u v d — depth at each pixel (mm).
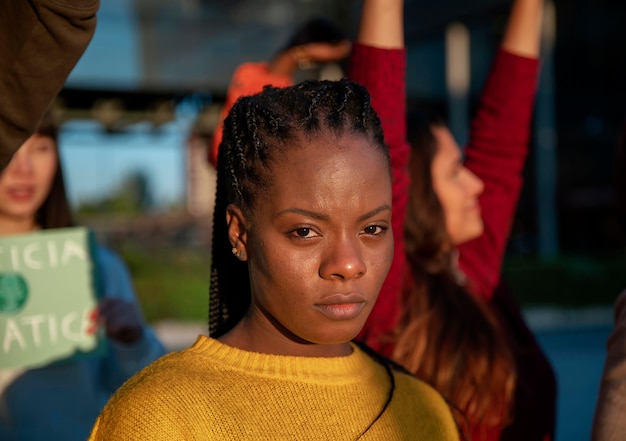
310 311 1209
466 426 1794
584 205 23969
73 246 2176
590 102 23719
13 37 1196
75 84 9719
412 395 1467
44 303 2127
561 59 22922
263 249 1222
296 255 1198
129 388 1227
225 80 10359
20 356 2098
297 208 1181
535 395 2076
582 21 21312
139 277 13914
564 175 24250
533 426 2041
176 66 10172
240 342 1350
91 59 9742
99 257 2475
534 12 2424
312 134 1198
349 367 1369
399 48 1793
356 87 1271
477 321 1982
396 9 1785
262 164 1213
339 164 1181
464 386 1889
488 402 1896
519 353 2174
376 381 1415
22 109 1251
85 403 2256
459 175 2279
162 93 10352
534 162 22406
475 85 16656
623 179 1841
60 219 2395
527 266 16031
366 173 1193
